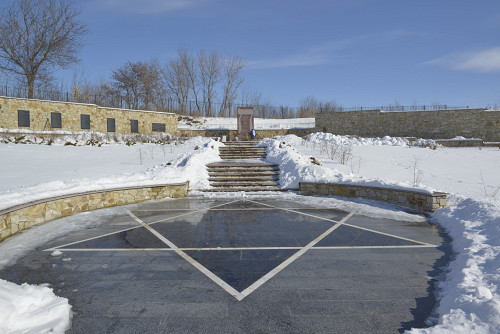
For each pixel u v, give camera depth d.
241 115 29.72
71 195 9.16
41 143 21.88
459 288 4.12
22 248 6.19
